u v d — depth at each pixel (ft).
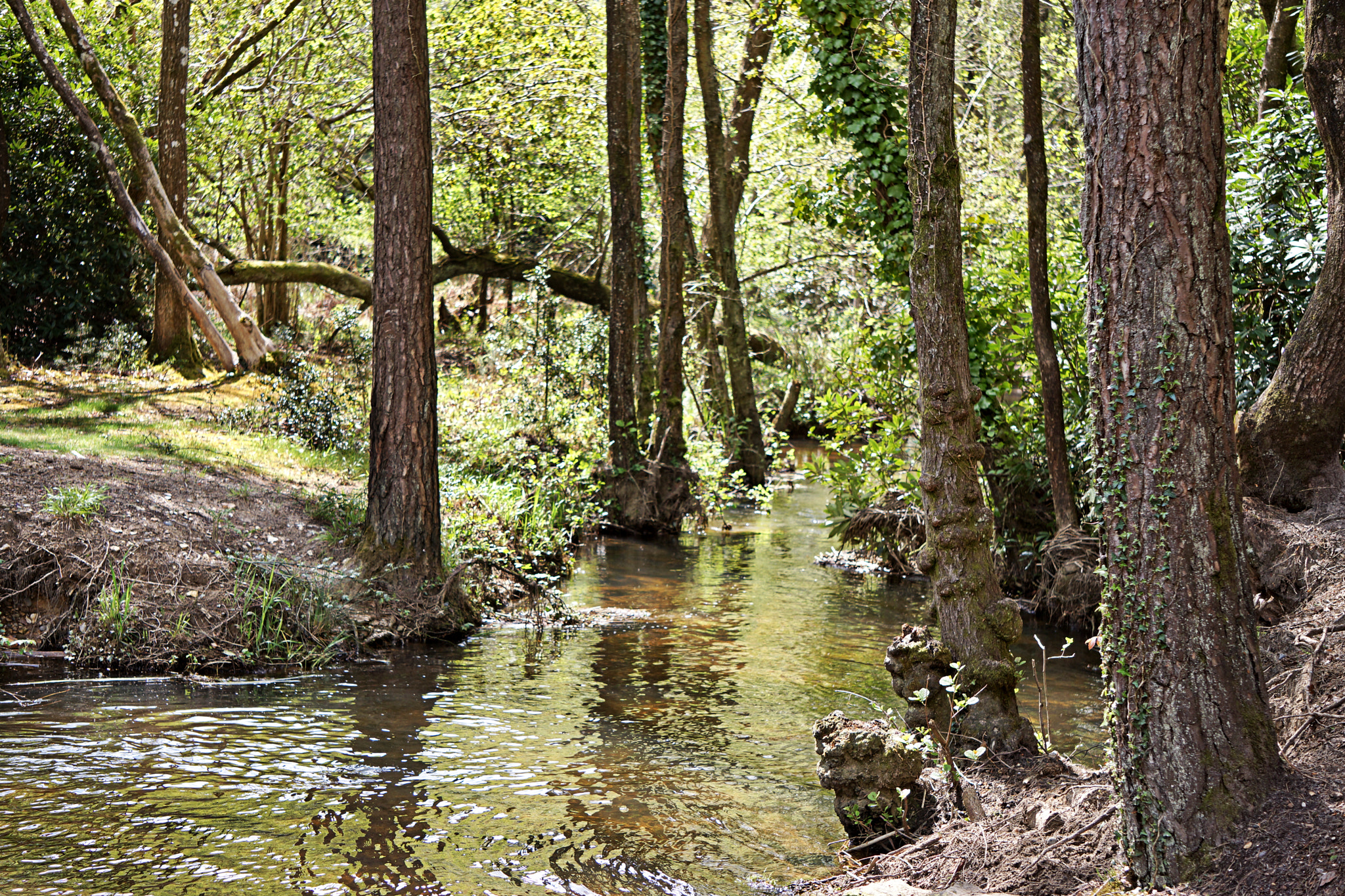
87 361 59.26
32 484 34.01
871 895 15.98
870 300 74.54
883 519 46.11
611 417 57.36
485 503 44.09
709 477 61.21
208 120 67.15
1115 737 15.31
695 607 39.88
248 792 20.93
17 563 30.42
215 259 76.64
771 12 71.72
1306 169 38.68
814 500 72.18
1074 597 37.11
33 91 57.62
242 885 16.92
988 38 71.00
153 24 71.67
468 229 89.81
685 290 66.18
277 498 39.17
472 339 88.63
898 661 21.75
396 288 34.32
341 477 44.65
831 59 43.75
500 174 82.48
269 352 64.28
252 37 69.67
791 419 90.68
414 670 30.53
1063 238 47.73
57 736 23.57
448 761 23.16
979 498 22.66
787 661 32.45
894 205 44.04
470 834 19.33
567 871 17.94
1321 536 30.76
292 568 33.27
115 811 19.66
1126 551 15.02
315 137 75.05
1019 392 47.60
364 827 19.48
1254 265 38.91
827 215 45.88
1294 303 38.01
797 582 45.09
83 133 58.39
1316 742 18.06
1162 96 14.62
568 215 88.38
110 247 59.93
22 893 16.28
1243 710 14.55
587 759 23.65
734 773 23.04
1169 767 14.55
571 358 65.26
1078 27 15.47
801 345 90.22
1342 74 31.73
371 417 35.22
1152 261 14.75
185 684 28.19
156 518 33.88
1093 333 15.48
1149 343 14.80
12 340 57.88
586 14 80.07
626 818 20.38
